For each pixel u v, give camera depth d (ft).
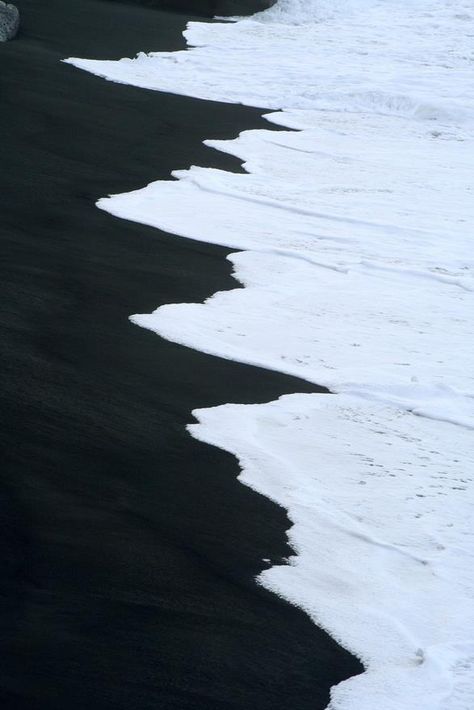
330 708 19.16
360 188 59.57
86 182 54.03
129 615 21.01
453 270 47.21
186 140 65.31
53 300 37.70
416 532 25.26
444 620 22.04
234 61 89.35
